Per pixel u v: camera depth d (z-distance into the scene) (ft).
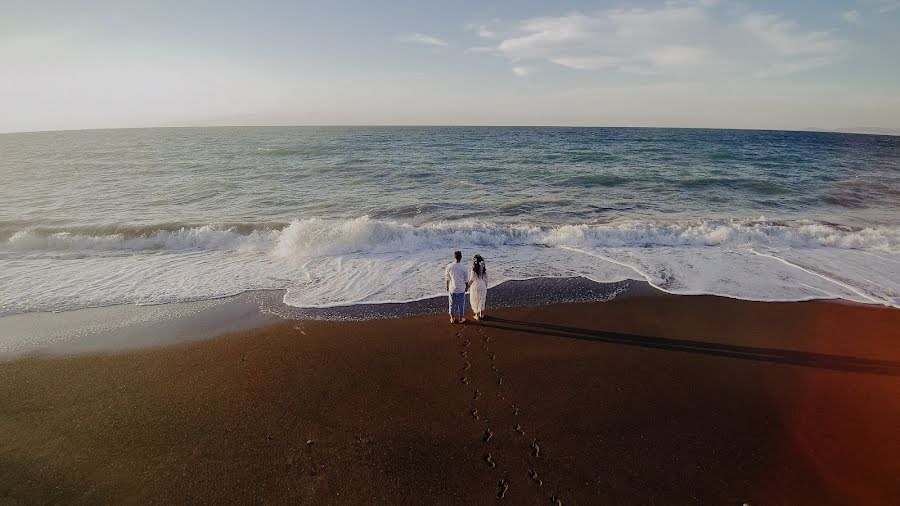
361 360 20.04
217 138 189.88
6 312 24.94
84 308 25.62
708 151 118.62
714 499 12.56
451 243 39.17
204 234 38.34
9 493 12.67
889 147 155.43
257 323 23.90
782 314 24.97
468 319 24.53
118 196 56.65
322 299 27.20
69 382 18.29
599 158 100.42
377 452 14.21
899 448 14.48
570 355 20.49
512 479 13.16
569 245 38.78
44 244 36.81
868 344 21.52
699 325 23.65
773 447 14.57
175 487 12.89
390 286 29.37
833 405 16.78
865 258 34.71
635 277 30.81
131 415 16.16
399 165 86.89
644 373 18.97
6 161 94.43
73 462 13.87
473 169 81.46
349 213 48.65
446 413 16.22
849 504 12.35
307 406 16.62
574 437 15.01
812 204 55.01
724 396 17.35
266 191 60.75
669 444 14.70
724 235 39.70
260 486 12.89
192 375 18.79
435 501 12.35
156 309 25.58
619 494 12.67
